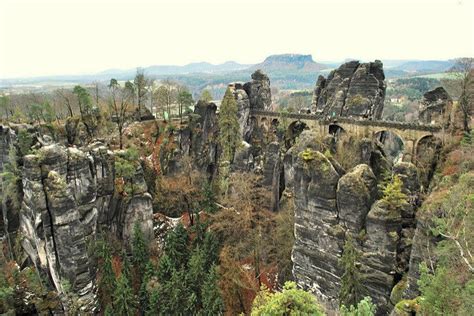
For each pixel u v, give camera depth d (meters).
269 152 84.00
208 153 97.44
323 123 85.38
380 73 90.00
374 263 47.75
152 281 60.72
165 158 90.75
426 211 40.09
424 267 33.00
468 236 32.62
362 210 48.91
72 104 104.88
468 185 38.81
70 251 56.72
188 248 70.19
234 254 69.75
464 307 26.98
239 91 102.69
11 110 105.62
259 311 31.38
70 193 56.78
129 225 72.25
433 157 61.09
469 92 59.03
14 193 65.75
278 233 70.81
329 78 100.75
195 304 57.41
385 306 46.50
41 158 57.44
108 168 70.19
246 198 79.62
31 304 57.44
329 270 52.91
